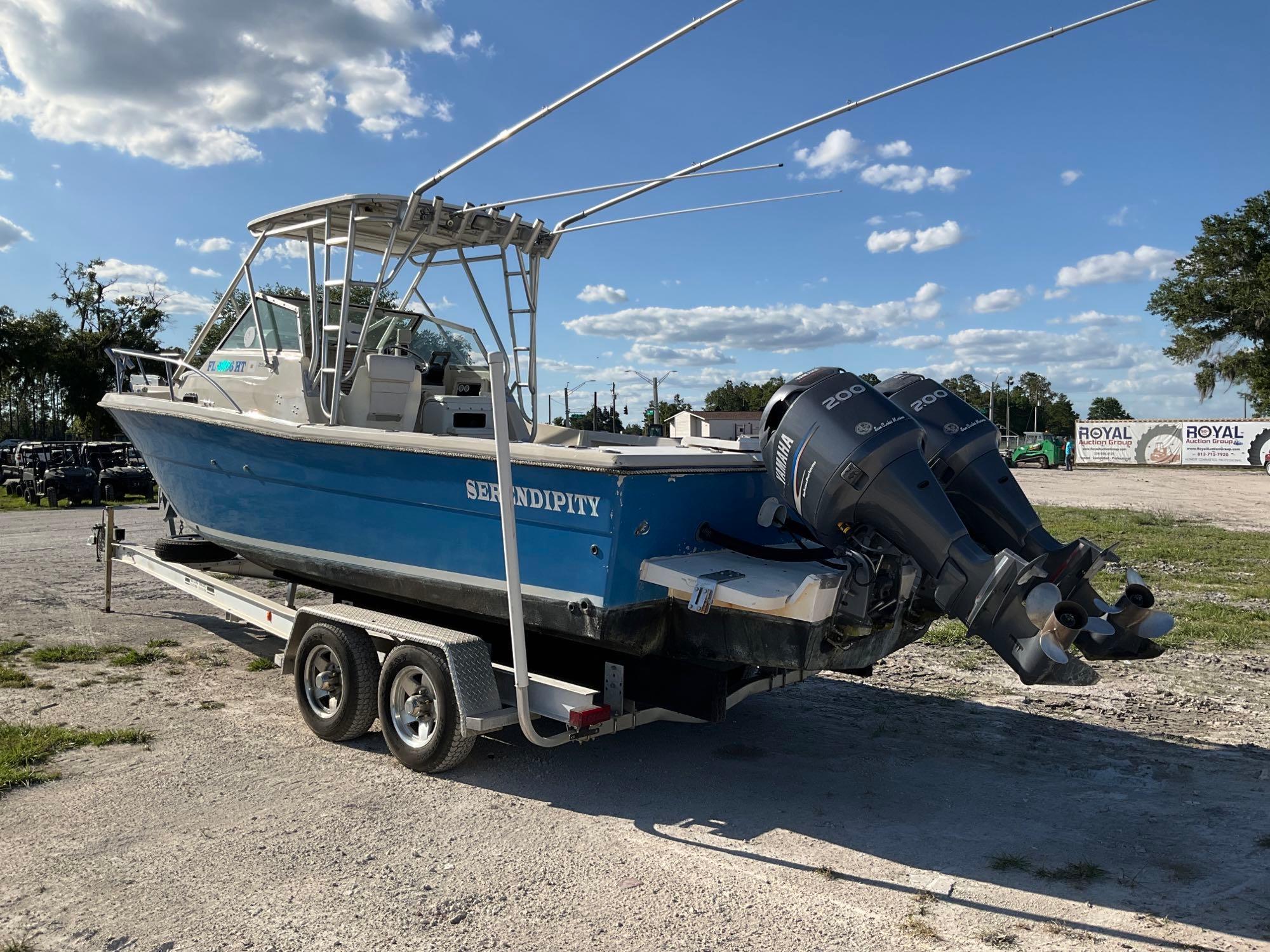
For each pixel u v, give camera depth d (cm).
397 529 479
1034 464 4581
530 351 617
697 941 285
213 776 429
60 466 2062
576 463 379
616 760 464
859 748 487
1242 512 1925
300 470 519
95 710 527
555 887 322
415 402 574
